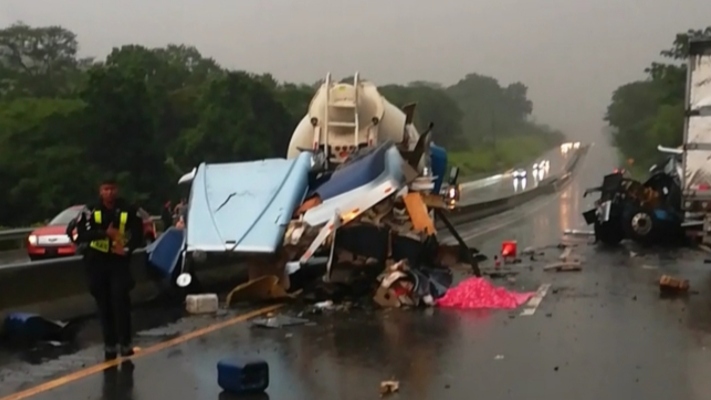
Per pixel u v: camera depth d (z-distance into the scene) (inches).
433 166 908.0
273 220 628.1
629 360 414.3
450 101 5487.2
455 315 551.5
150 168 2196.1
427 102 5255.9
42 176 2007.9
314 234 621.0
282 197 640.4
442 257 780.6
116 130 2159.2
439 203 704.4
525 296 623.5
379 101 828.6
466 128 6545.3
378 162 645.3
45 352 460.1
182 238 649.0
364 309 578.6
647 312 554.6
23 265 533.0
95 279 445.7
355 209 621.6
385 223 631.8
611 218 1083.9
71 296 573.0
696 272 783.1
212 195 663.1
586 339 466.3
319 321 537.3
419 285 595.8
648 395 350.9
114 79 2203.5
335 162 796.0
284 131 2544.3
